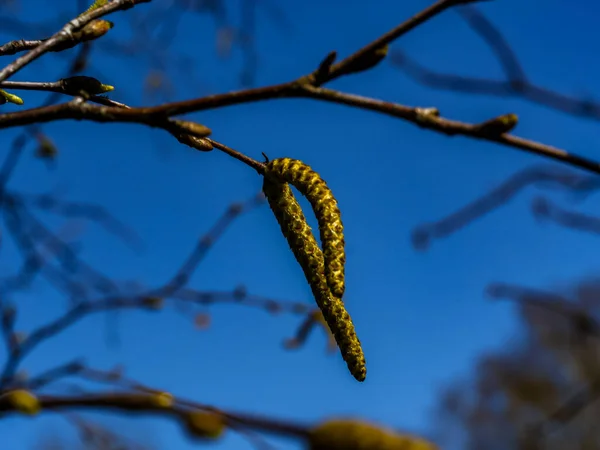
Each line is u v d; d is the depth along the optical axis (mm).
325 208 224
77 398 164
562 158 184
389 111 185
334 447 130
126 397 162
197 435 158
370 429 132
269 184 239
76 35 216
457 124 184
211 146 234
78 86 226
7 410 166
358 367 229
